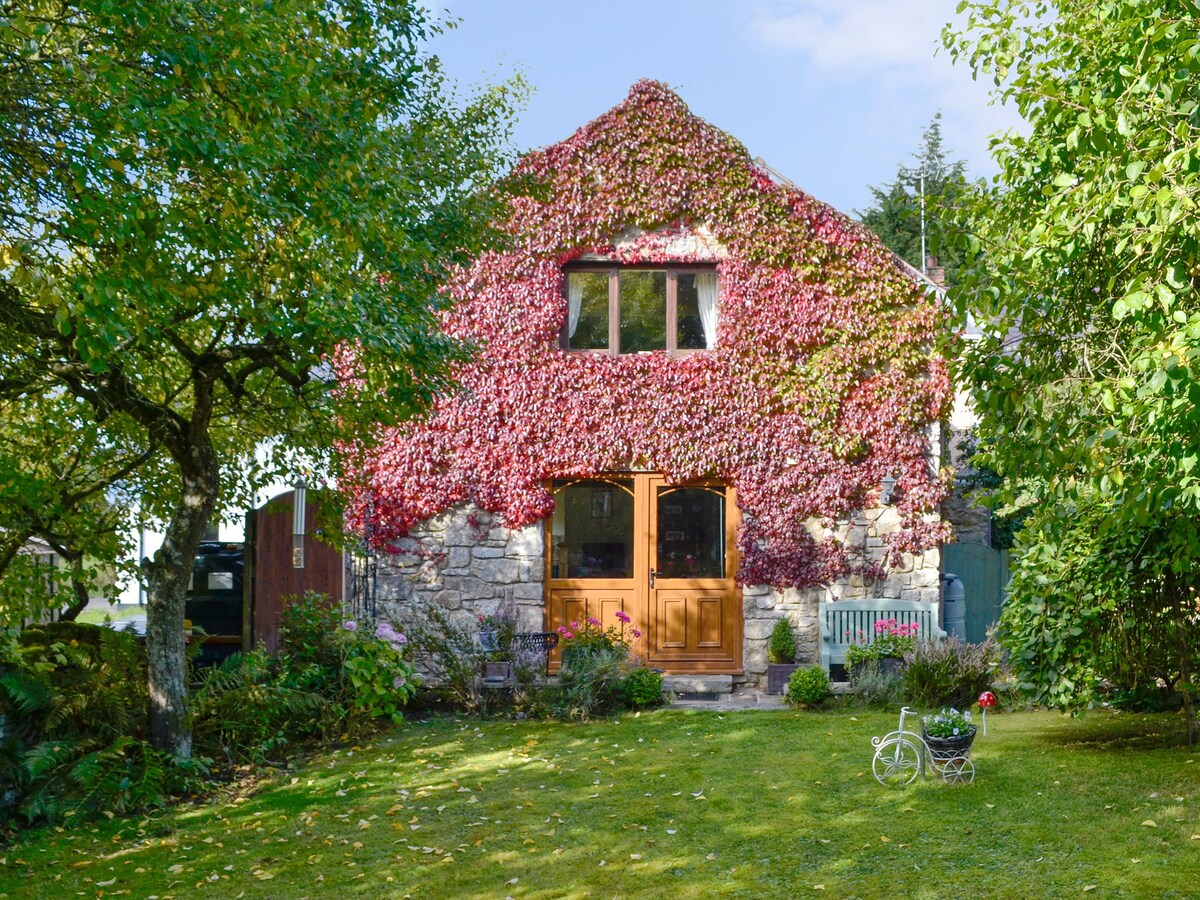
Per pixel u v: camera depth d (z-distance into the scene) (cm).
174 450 850
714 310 1298
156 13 556
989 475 1655
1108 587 850
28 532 870
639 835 691
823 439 1259
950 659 1114
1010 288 640
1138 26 554
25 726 792
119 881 625
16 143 591
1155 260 534
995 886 574
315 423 930
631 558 1291
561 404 1270
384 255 802
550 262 1278
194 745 909
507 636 1170
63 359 779
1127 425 535
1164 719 999
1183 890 553
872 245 1268
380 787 834
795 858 636
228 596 1220
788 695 1165
